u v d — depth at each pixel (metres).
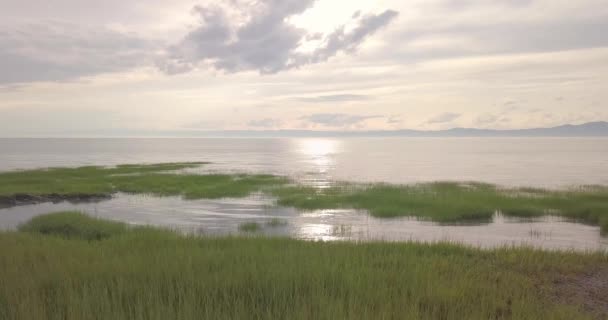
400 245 12.64
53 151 151.00
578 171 61.84
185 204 29.23
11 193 30.92
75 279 7.32
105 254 10.26
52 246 11.41
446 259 10.32
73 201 30.75
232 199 31.45
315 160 96.44
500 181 46.50
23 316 5.52
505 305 6.84
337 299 6.20
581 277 9.60
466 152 145.00
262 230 20.25
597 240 18.30
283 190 34.75
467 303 6.73
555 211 25.47
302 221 22.77
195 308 5.98
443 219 23.20
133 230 16.58
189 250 10.41
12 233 14.20
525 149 173.25
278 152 152.75
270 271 7.79
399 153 140.88
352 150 178.38
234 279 7.39
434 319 5.83
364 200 28.88
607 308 7.54
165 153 137.88
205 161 88.88
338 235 19.02
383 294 6.64
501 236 19.08
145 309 5.94
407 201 27.33
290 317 5.63
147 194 34.28
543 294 8.21
